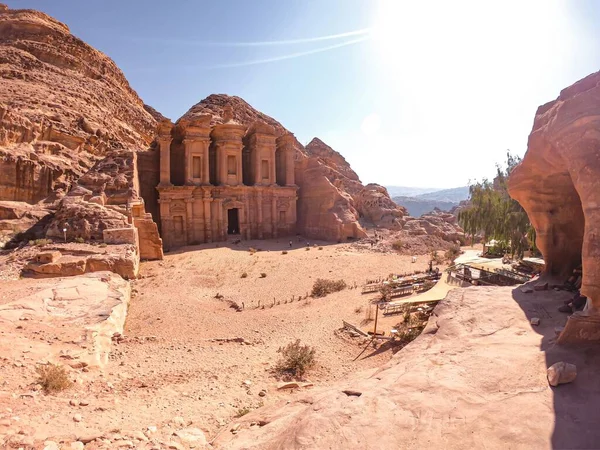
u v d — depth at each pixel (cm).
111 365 1317
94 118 6650
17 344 1220
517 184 1180
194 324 2170
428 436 481
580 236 1149
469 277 2733
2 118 4531
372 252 4938
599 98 715
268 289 3206
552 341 716
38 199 4462
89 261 2834
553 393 545
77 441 687
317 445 489
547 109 996
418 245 5338
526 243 3228
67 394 978
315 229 6288
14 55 6862
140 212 4200
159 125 5319
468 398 550
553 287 1102
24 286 2147
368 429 506
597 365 599
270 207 6147
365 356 1745
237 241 5550
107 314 1725
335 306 2659
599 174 684
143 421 876
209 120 5644
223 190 5734
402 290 2906
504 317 884
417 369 668
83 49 8631
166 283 3133
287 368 1498
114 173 4541
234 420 866
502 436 465
